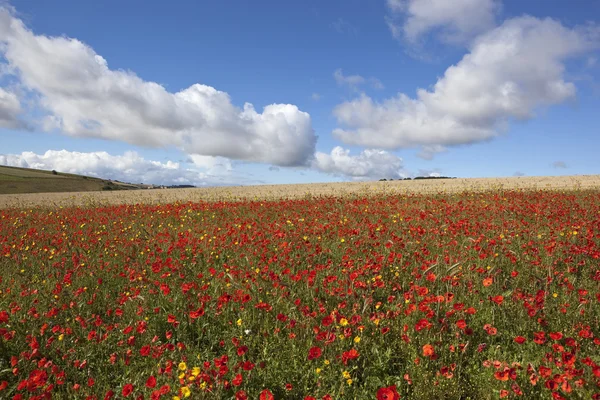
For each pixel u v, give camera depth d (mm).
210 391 3590
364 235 9219
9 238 11109
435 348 4348
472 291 5742
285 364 4309
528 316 4965
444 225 9555
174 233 11352
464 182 32000
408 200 17156
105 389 3957
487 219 11000
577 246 7293
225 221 13570
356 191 26094
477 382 3910
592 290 5754
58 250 9297
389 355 4359
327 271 6828
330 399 3479
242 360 4301
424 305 4750
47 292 6441
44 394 3572
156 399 3359
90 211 18031
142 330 4746
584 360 3656
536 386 3688
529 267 6719
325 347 4359
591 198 14688
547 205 12852
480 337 4684
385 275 6496
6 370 4027
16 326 4988
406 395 3877
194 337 5020
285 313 5387
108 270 7688
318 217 12695
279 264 7168
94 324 5129
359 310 5207
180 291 6051
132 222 13742
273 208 15648
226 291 6145
